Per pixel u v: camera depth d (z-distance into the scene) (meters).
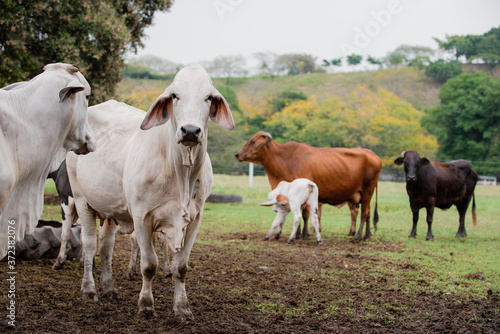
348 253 8.57
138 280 6.43
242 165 33.47
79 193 5.49
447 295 5.93
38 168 4.07
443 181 11.28
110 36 13.48
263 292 5.89
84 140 4.61
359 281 6.59
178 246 4.45
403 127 42.66
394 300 5.67
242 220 13.10
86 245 5.46
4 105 3.78
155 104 4.24
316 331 4.55
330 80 91.31
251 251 8.72
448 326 4.74
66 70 4.29
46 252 7.41
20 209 4.06
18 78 13.20
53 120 4.10
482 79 47.88
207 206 16.00
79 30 13.39
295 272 7.06
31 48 13.18
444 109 47.78
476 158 46.09
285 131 45.03
